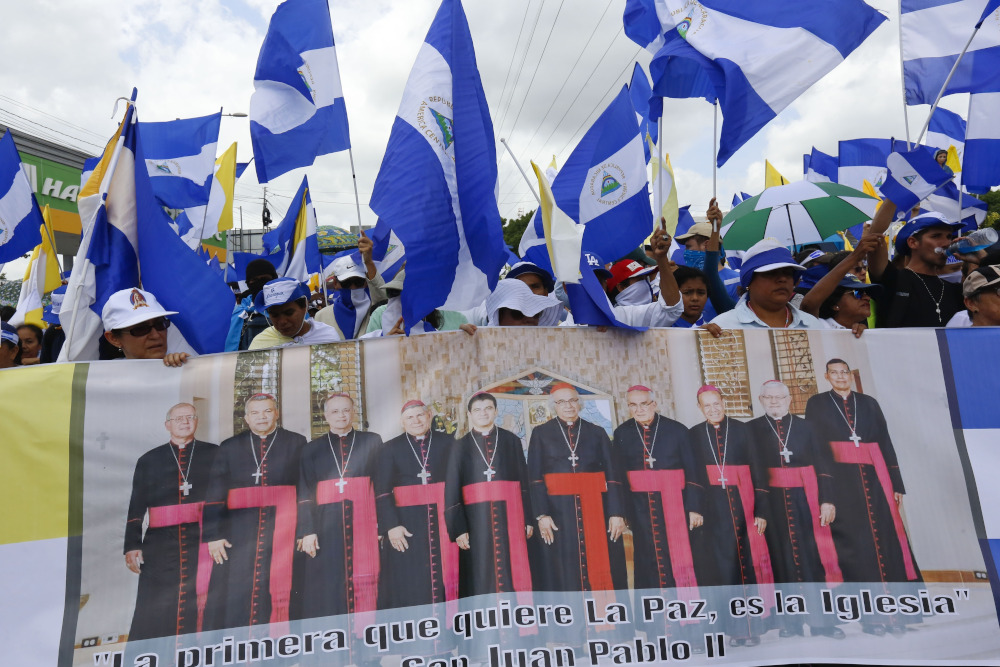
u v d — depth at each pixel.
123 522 3.46
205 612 3.38
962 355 3.82
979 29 4.92
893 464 3.72
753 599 3.52
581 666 3.38
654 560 3.54
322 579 3.44
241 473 3.55
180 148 7.00
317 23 5.22
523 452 3.65
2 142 6.04
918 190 4.43
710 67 4.30
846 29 4.27
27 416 3.50
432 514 3.54
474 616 3.41
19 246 6.01
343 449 3.60
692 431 3.72
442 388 3.69
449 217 3.83
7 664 3.26
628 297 5.28
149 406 3.58
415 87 3.94
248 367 3.66
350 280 6.38
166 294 4.10
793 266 4.07
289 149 5.24
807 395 3.79
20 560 3.38
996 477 3.69
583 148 4.60
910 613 3.53
